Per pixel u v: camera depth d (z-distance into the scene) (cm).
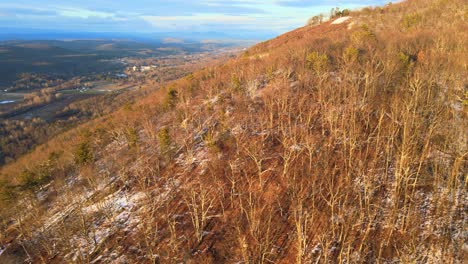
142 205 2355
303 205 2030
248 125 2877
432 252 1644
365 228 1823
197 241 1991
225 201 2219
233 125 2917
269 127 2769
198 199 2297
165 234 2084
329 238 1809
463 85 2597
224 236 1986
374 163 2186
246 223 2027
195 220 2112
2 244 2297
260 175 2211
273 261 1784
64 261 2056
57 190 2786
